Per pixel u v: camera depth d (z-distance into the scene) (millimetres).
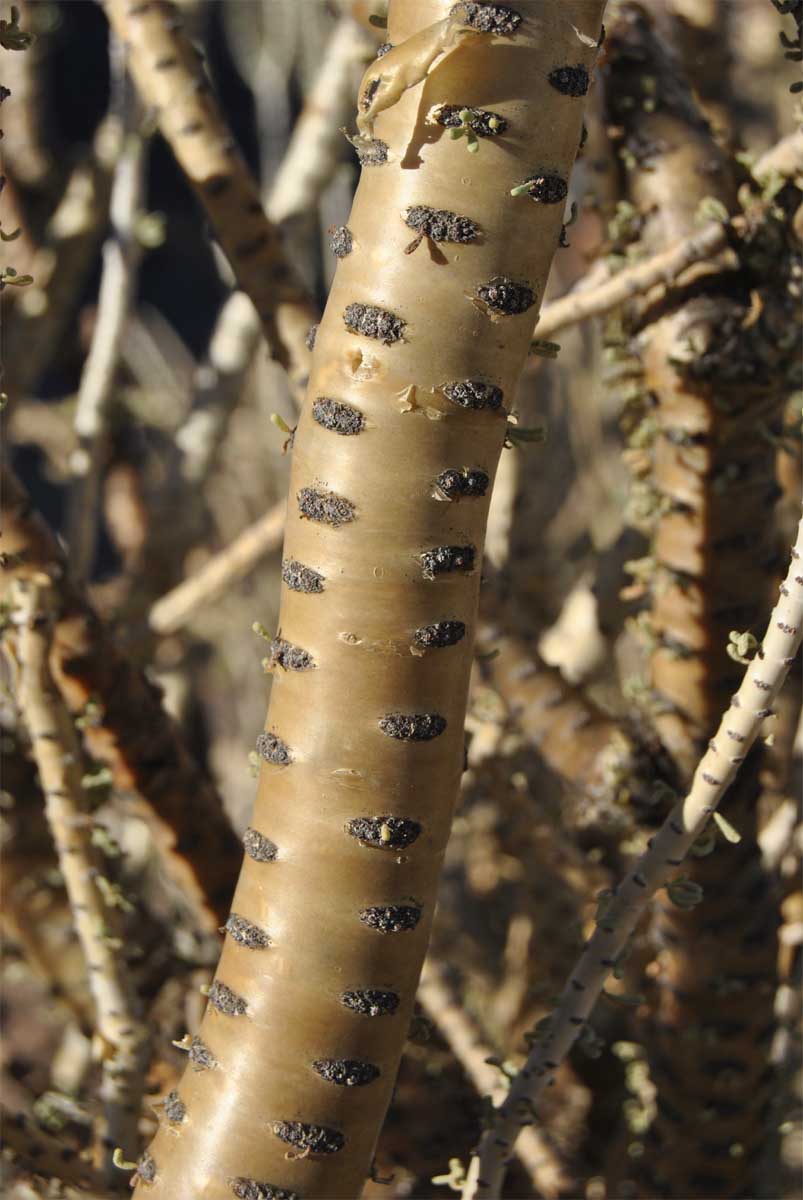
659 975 647
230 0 1408
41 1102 669
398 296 489
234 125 2146
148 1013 661
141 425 1134
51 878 708
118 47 832
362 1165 513
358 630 497
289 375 639
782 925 665
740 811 624
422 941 510
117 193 832
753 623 628
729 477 614
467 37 481
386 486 493
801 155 600
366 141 491
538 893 782
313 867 504
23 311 892
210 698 1365
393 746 500
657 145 612
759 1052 643
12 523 592
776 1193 680
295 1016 506
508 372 493
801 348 607
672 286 607
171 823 629
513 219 487
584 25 486
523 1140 688
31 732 572
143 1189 515
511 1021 861
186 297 2451
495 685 661
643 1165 665
